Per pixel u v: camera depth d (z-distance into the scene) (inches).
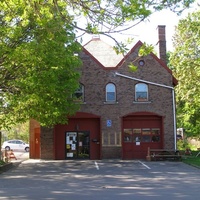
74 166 979.3
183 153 1360.7
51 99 931.3
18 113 923.4
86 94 1217.4
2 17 684.7
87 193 521.3
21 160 1200.2
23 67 780.0
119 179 693.9
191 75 1266.0
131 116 1217.4
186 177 722.2
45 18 381.4
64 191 543.5
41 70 773.9
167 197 483.5
